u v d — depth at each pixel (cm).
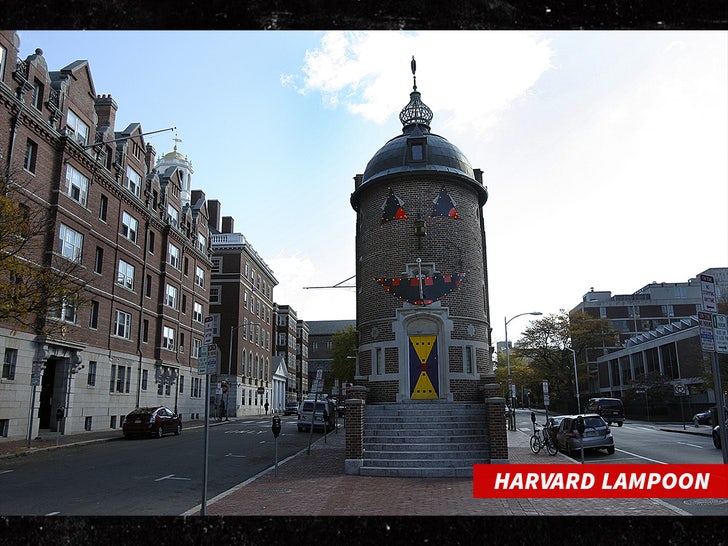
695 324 5403
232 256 6072
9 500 1154
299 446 2381
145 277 3931
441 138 2478
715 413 2272
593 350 8356
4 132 2480
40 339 2614
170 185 4541
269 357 7444
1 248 1798
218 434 3061
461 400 2108
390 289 2206
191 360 4822
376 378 2166
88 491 1259
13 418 2448
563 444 2078
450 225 2256
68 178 2952
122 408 3512
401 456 1551
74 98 3053
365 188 2389
